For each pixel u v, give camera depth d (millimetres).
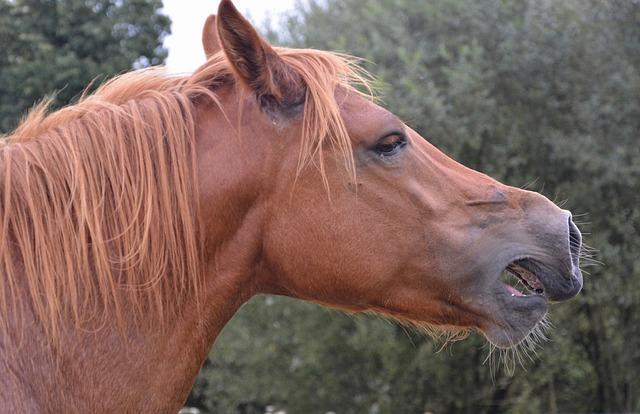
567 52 8781
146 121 2080
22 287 1892
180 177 2064
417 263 2209
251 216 2176
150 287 1998
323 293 2230
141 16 7363
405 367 8812
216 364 10477
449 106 8250
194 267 2062
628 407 8844
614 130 8734
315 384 9273
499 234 2236
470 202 2260
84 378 1914
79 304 1933
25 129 2076
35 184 1953
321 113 2145
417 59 8391
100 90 2227
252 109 2180
